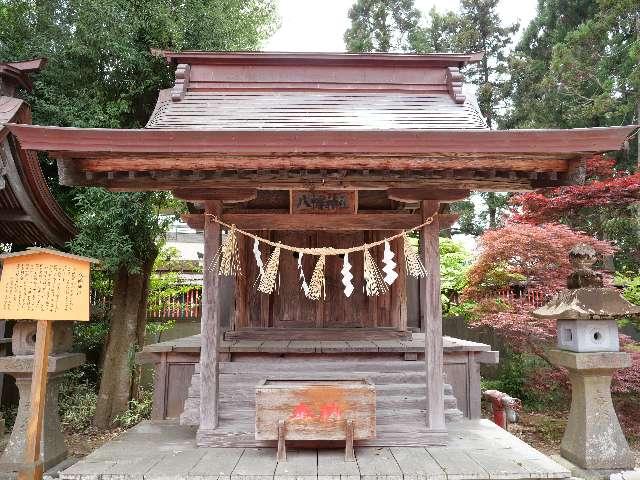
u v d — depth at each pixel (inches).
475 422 241.8
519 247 388.5
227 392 220.8
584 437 246.1
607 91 608.1
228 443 200.4
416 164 196.9
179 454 190.7
